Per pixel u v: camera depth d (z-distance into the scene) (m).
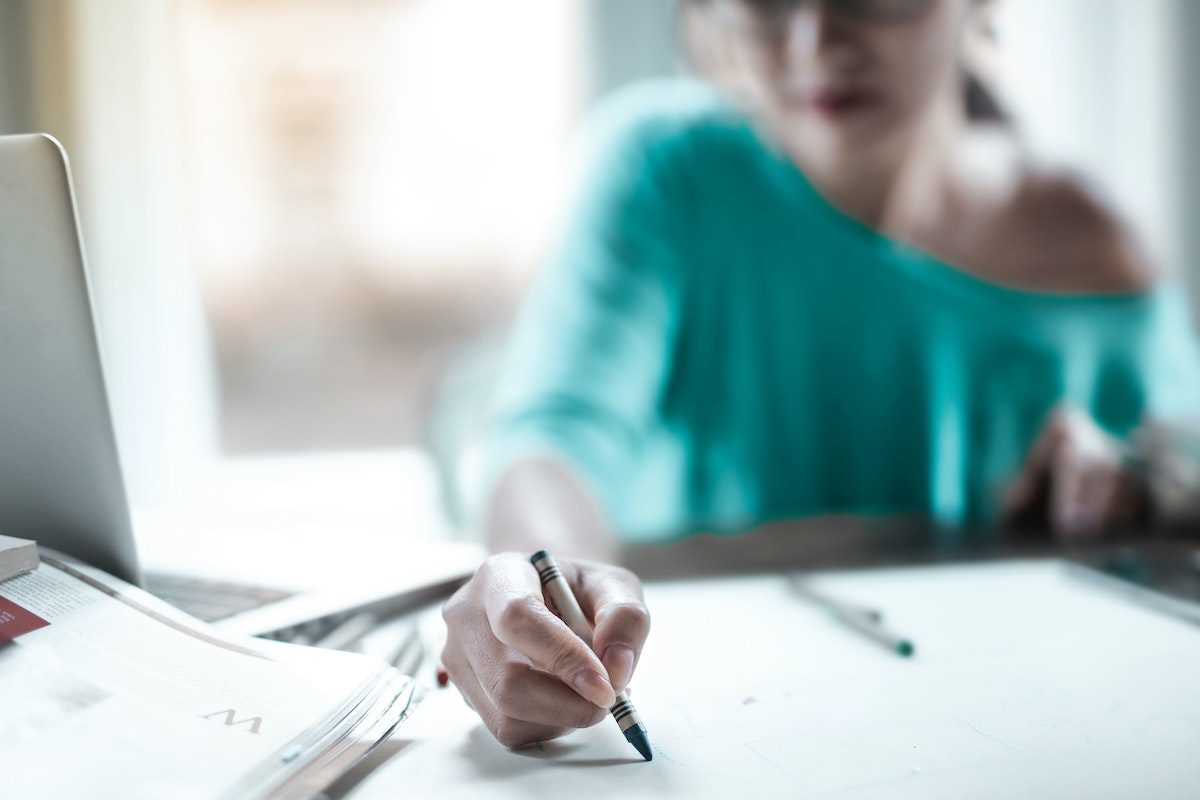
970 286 1.44
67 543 0.52
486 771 0.43
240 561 0.72
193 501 1.40
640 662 0.58
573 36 1.42
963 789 0.40
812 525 1.45
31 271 0.47
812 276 1.43
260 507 1.46
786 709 0.50
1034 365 1.46
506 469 1.41
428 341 1.47
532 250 1.44
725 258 1.42
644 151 1.41
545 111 1.43
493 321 1.46
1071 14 1.42
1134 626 0.65
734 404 1.44
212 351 1.45
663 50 1.41
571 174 1.43
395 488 1.48
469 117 1.44
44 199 0.46
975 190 1.43
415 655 0.59
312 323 1.46
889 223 1.42
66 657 0.42
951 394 1.45
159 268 1.35
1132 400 1.47
